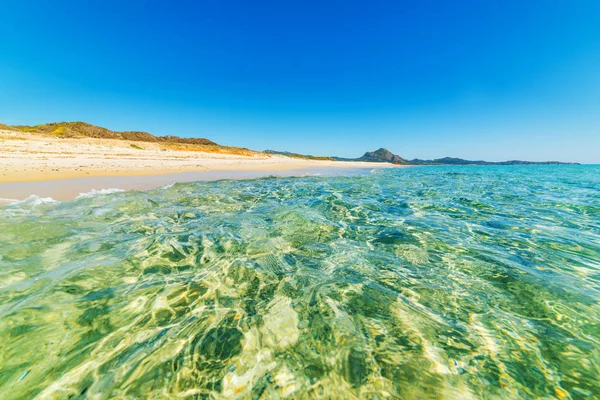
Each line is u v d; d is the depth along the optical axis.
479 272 4.25
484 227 6.77
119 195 9.20
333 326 2.92
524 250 5.23
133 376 2.23
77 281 3.61
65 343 2.52
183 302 3.30
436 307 3.32
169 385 2.18
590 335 2.84
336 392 2.18
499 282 3.94
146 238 5.31
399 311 3.21
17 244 4.71
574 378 2.32
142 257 4.47
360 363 2.44
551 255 4.98
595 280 4.01
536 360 2.50
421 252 5.08
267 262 4.52
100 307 3.10
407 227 6.72
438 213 8.39
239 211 7.94
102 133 70.75
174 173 17.39
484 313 3.20
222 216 7.29
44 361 2.31
